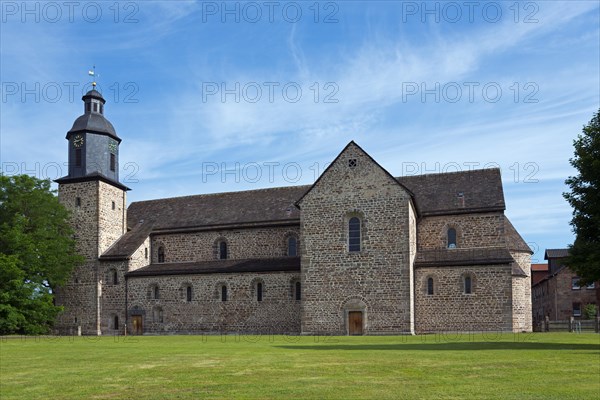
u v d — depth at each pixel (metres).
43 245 51.69
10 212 52.78
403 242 43.53
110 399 14.15
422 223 49.47
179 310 51.31
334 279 44.69
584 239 28.88
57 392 15.16
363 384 15.50
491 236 47.69
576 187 28.88
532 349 25.69
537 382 15.64
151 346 30.83
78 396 14.57
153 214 59.56
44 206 53.50
